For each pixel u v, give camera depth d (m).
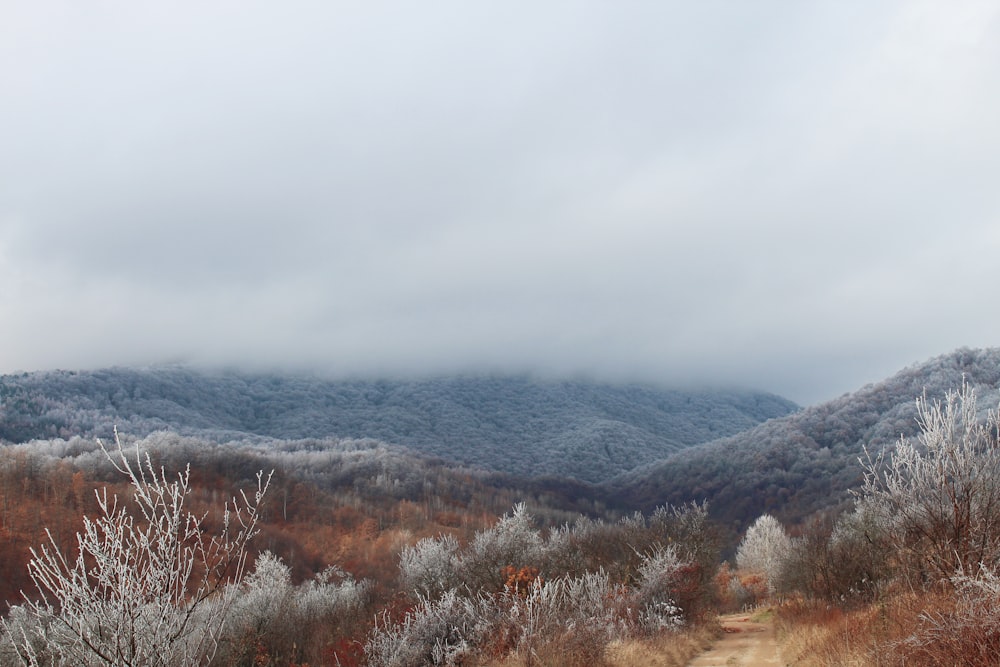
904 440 10.88
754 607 43.47
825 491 101.50
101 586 5.48
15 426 191.25
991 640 6.75
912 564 11.06
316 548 73.56
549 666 11.95
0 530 43.50
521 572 18.98
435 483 142.75
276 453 166.12
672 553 23.34
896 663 8.00
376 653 16.48
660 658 14.08
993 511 9.54
